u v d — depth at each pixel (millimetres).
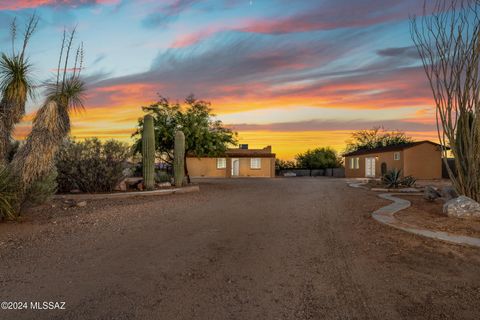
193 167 36375
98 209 10812
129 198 14031
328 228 8148
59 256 5883
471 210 8586
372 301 4141
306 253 6074
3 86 10000
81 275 4961
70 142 14523
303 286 4586
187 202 13047
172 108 21625
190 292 4379
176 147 18891
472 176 9477
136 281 4738
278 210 11086
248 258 5789
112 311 3857
